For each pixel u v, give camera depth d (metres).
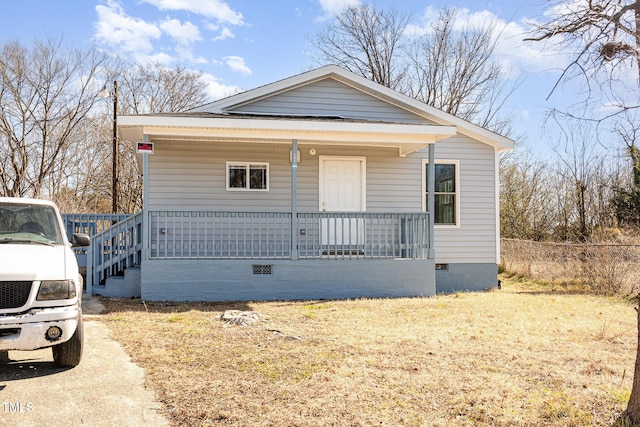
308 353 5.79
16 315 4.66
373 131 10.19
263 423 3.85
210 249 11.26
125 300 9.85
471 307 9.20
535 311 8.80
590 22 4.00
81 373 5.08
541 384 4.77
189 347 6.08
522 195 26.25
